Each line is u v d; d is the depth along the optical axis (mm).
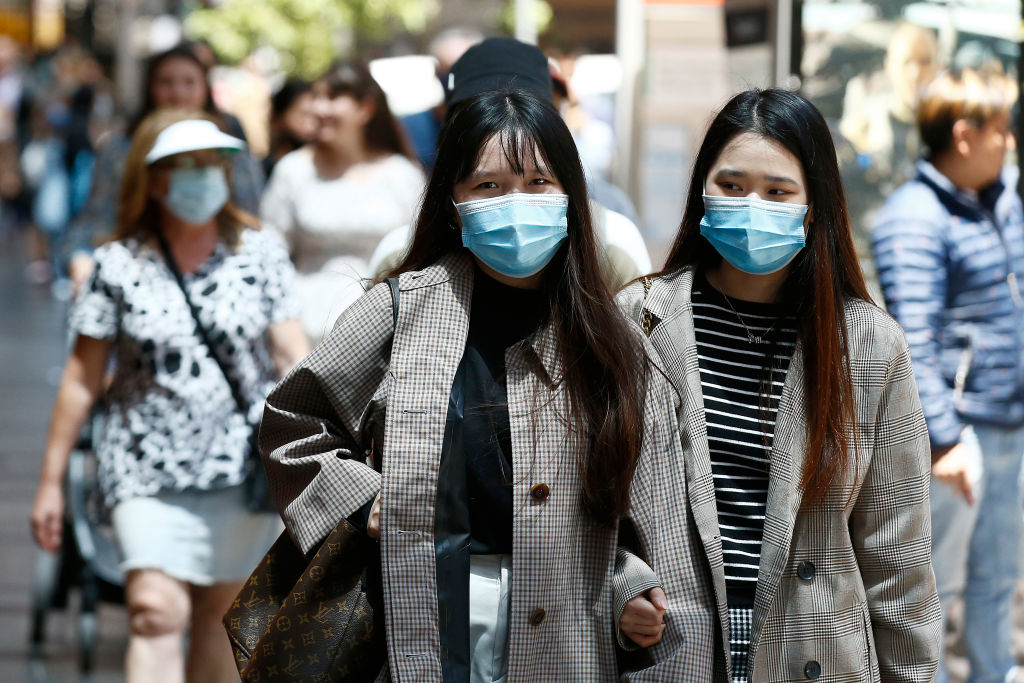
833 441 9148
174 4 65562
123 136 19359
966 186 14172
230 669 13883
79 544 17250
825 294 9273
